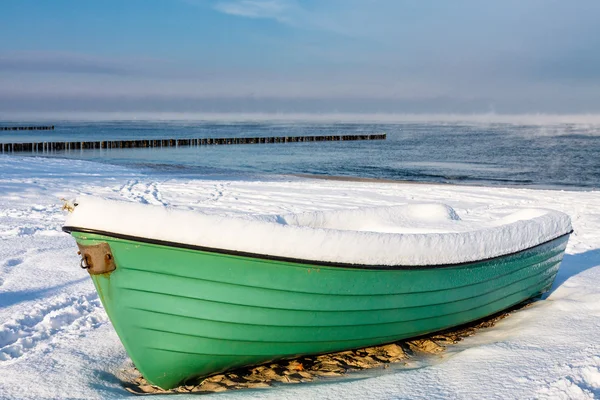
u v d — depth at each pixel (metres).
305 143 57.78
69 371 4.09
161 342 3.79
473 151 44.22
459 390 3.59
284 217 5.37
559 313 5.12
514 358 4.06
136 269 3.59
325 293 3.98
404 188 16.45
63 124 145.25
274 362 4.31
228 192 14.73
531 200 14.04
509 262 5.18
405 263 4.21
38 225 9.49
